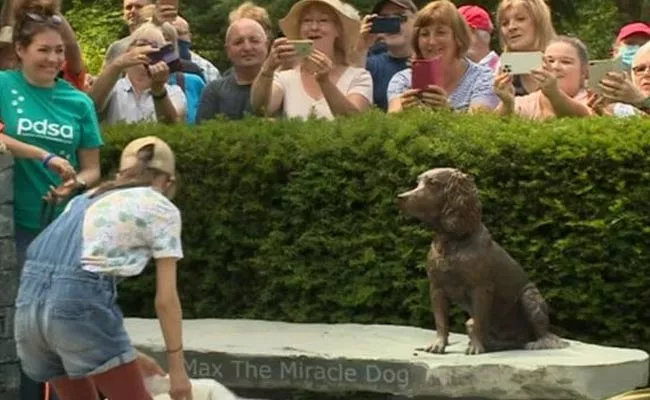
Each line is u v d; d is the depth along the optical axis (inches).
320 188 716.7
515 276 636.7
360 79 796.0
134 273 524.4
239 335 689.6
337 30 795.4
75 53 774.5
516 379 604.4
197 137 743.7
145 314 765.3
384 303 713.0
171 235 528.1
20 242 681.0
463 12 888.9
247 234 739.4
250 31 810.2
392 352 640.4
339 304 721.0
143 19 901.8
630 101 748.0
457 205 621.3
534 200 686.5
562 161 681.6
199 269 753.0
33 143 678.5
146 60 797.9
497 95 742.5
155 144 547.2
